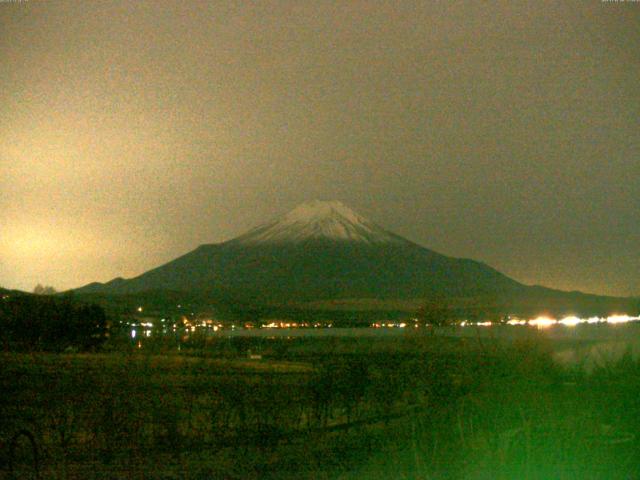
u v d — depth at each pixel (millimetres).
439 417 15461
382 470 12859
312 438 16828
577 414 12805
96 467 13625
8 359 30859
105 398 15938
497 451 11930
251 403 18547
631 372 14867
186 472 13203
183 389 20094
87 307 46031
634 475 10930
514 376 14398
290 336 72750
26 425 17328
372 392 19984
